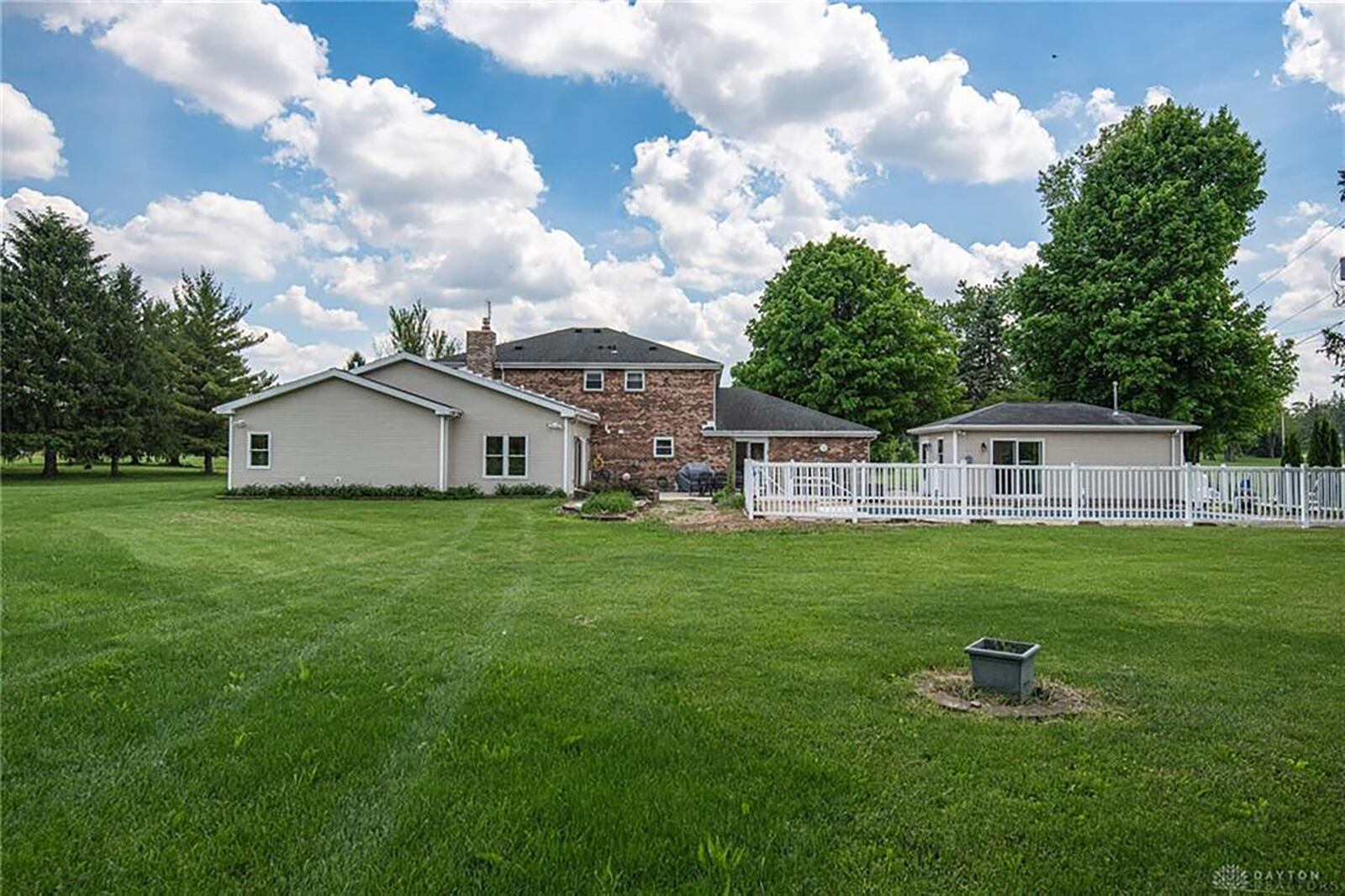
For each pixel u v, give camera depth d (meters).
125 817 3.23
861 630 6.58
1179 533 14.77
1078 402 31.72
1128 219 30.08
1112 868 2.88
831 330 36.94
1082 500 16.95
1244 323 29.38
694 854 2.95
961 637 6.33
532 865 2.87
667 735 4.13
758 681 5.11
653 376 29.00
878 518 17.05
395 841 3.04
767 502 17.30
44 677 5.06
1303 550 12.27
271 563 10.35
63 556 10.45
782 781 3.58
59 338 34.28
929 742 4.05
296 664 5.48
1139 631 6.55
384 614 7.21
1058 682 5.14
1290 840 3.09
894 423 39.28
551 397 29.08
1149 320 28.81
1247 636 6.39
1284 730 4.25
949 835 3.11
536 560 10.93
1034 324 32.22
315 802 3.36
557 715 4.43
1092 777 3.62
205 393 43.09
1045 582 9.11
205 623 6.71
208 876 2.81
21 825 3.14
